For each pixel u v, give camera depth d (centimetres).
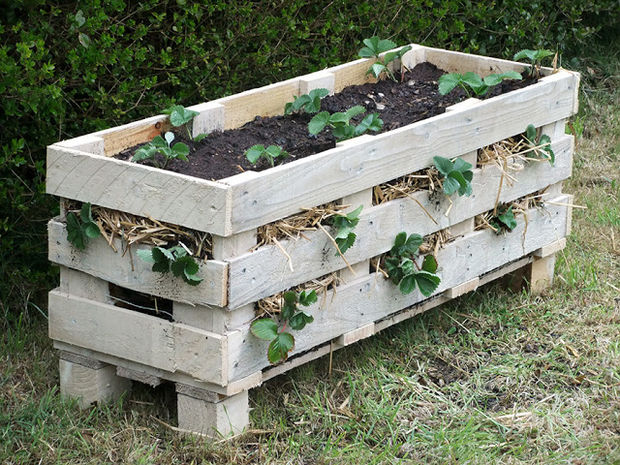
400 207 321
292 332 303
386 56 376
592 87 539
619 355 341
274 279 295
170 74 377
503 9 477
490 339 354
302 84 359
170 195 286
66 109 366
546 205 365
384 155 312
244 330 293
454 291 343
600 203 432
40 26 351
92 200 296
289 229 297
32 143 354
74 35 354
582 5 520
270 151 311
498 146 345
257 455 299
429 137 321
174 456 297
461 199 335
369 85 377
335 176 302
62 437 303
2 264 355
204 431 298
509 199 350
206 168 313
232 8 388
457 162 326
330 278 310
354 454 298
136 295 312
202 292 287
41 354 341
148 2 364
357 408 317
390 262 322
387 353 344
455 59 385
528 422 312
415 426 312
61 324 310
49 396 317
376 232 316
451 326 361
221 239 283
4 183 349
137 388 323
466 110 329
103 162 292
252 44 407
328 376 331
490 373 335
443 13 446
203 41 378
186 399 299
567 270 388
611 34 573
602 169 464
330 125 342
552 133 360
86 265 303
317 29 425
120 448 300
